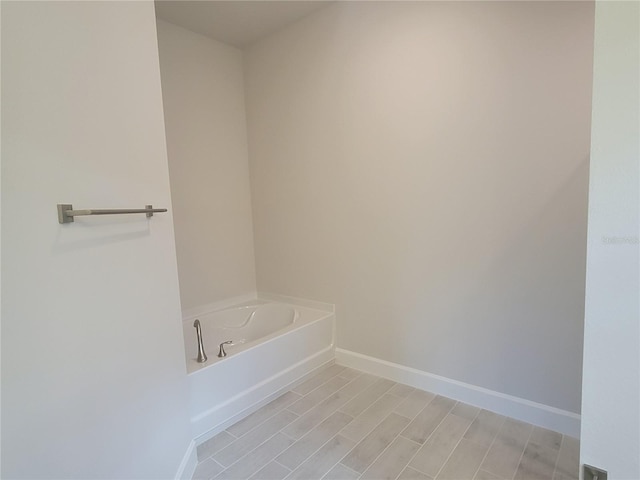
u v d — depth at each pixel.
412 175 2.30
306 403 2.27
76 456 1.00
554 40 1.74
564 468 1.64
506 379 2.07
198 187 2.89
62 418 0.96
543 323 1.92
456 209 2.15
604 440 0.64
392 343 2.54
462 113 2.06
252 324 3.07
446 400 2.27
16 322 0.84
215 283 3.06
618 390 0.61
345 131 2.59
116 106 1.22
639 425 0.60
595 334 0.62
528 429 1.95
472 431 1.94
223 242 3.11
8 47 0.84
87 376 1.05
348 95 2.54
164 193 1.47
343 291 2.77
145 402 1.32
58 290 0.96
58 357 0.95
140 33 1.35
